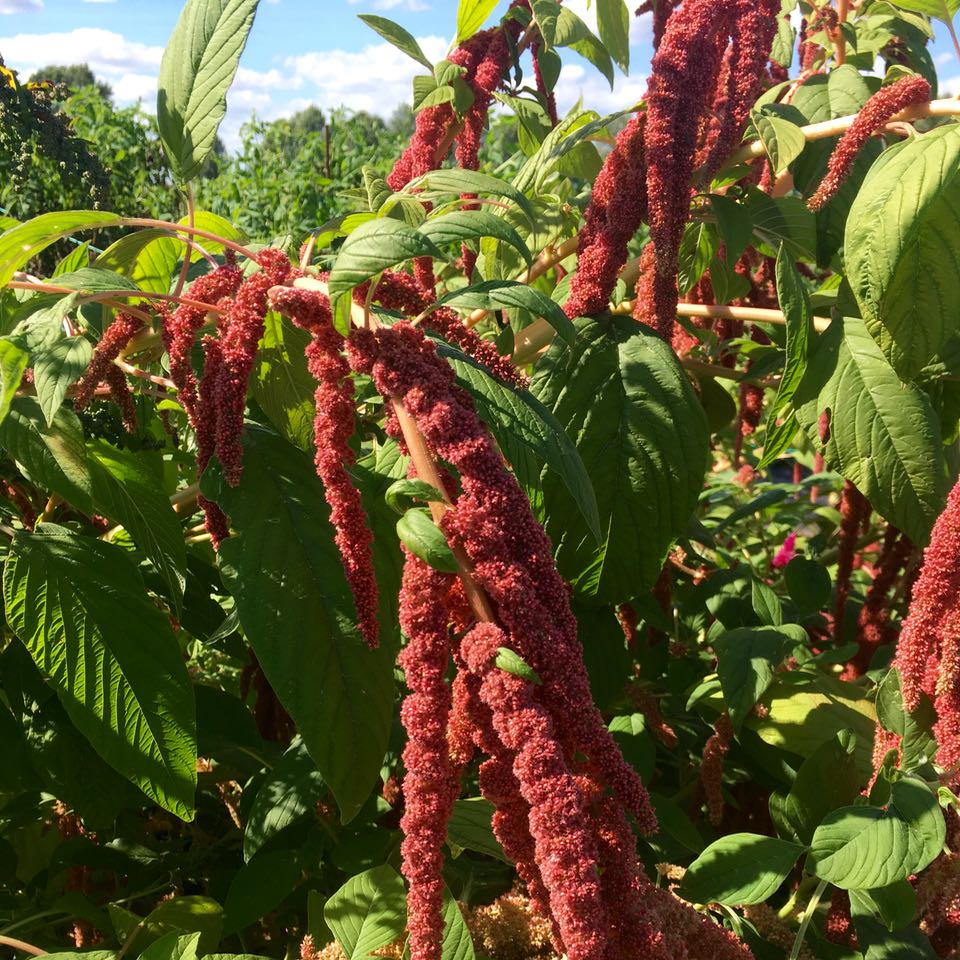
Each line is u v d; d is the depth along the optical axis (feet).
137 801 1.97
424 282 2.18
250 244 2.07
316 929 1.62
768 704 2.22
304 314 1.20
